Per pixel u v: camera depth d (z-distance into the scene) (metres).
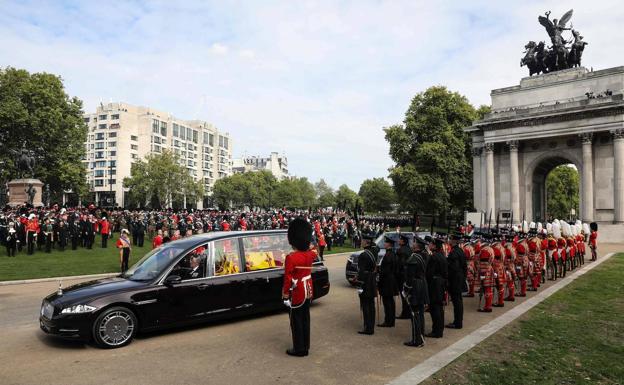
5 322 14.12
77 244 41.19
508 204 66.56
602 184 57.94
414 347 11.28
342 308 16.34
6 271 25.50
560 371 9.30
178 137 187.12
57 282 22.94
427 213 77.62
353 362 9.99
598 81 59.22
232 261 13.95
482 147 69.81
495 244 17.17
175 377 8.98
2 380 8.89
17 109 68.81
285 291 10.55
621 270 25.98
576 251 28.45
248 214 65.62
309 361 10.05
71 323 10.93
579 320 13.88
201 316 12.87
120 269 27.06
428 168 71.94
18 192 56.66
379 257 20.53
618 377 9.00
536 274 20.50
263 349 11.00
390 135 78.12
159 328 12.16
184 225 43.94
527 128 62.91
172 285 12.38
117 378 8.95
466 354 10.41
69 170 75.62
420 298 11.47
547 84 63.34
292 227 10.98
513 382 8.66
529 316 14.47
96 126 167.00
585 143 58.06
